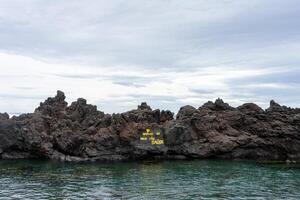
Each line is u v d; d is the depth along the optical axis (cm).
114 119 10088
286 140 9881
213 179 6906
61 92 11350
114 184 6469
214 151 9831
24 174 7444
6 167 8350
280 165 8669
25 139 9719
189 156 9912
